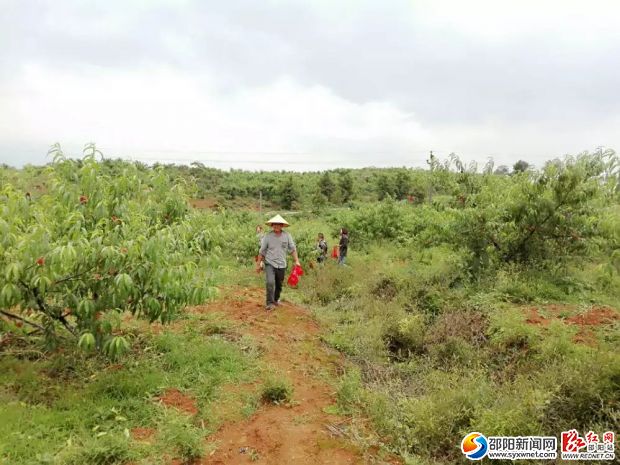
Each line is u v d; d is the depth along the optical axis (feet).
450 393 14.78
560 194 29.01
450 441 13.00
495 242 30.81
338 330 22.98
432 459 12.69
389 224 55.62
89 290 14.71
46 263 13.12
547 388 13.79
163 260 14.96
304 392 16.08
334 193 134.21
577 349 17.08
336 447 12.78
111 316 14.99
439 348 19.90
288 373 17.51
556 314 22.36
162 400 14.53
